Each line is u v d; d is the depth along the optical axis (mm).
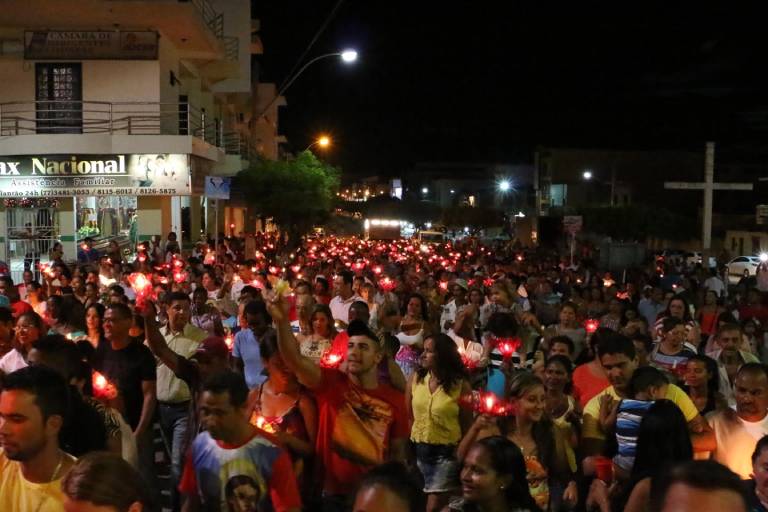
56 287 12586
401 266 23453
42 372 3846
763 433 5746
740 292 19000
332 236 64938
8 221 23844
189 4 23484
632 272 22750
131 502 3197
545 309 14727
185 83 30359
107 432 4809
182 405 7301
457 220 74750
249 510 4395
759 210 39781
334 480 5281
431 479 6312
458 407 6293
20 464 3820
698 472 2590
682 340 8414
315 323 8102
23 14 23641
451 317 13531
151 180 23141
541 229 52500
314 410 5344
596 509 5754
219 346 6773
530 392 5738
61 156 22797
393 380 6109
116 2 22781
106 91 25062
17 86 25000
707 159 29906
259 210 35750
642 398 5832
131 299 12266
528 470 5605
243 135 46156
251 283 14539
